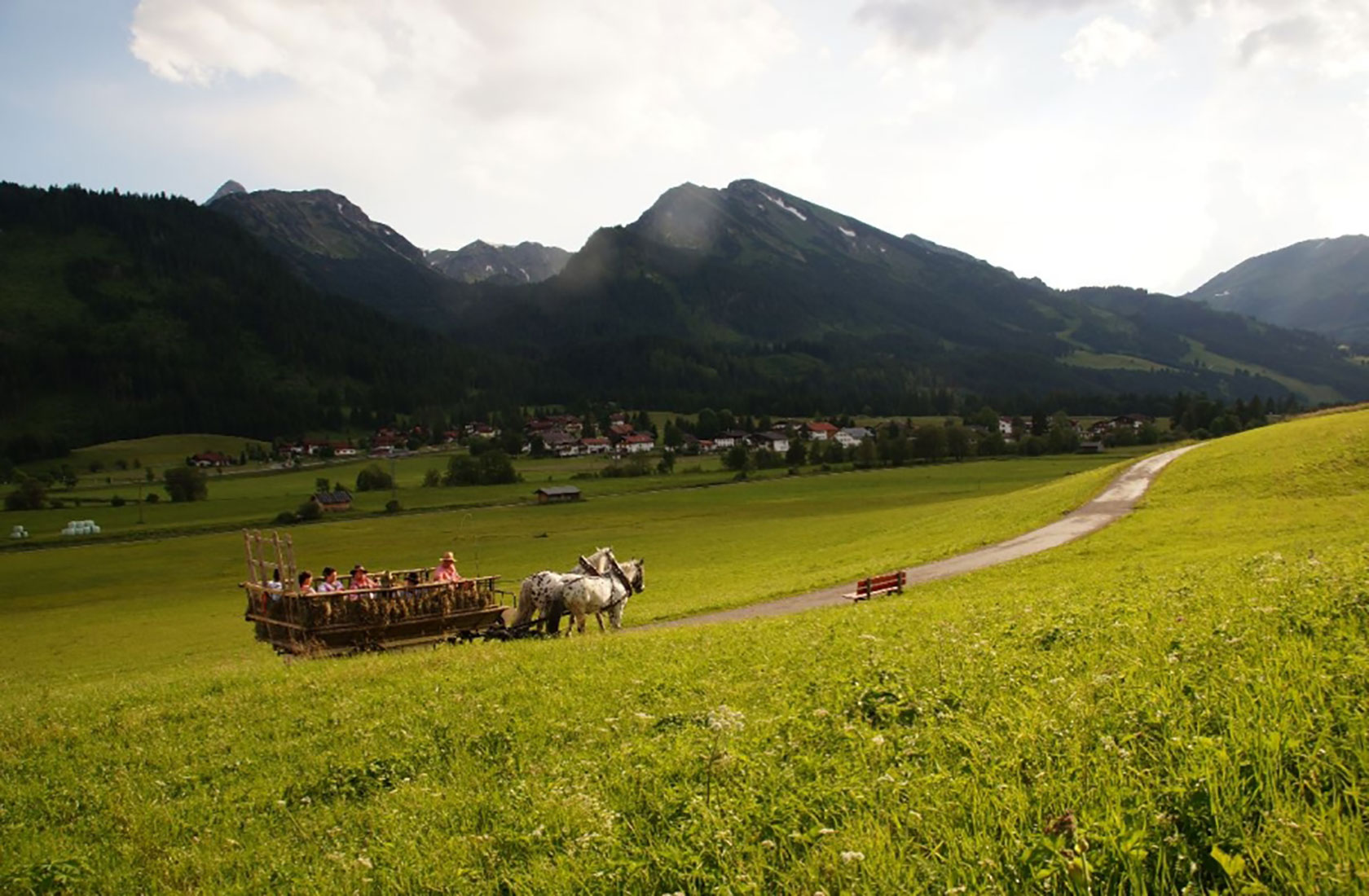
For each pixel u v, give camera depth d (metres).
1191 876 4.56
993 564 49.00
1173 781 5.58
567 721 13.02
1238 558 30.61
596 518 146.12
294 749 13.86
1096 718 7.43
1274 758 5.50
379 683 18.67
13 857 9.89
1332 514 47.06
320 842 9.22
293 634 25.11
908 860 5.37
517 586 82.88
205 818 10.83
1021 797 5.89
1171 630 12.11
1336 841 4.45
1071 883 4.60
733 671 15.95
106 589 102.50
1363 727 5.80
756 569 70.69
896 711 9.43
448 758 12.02
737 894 5.37
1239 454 73.75
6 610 91.88
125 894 8.53
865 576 51.50
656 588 65.50
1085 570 38.88
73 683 41.25
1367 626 9.86
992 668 11.55
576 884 6.20
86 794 12.40
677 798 7.53
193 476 192.00
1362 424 71.62
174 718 17.28
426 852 7.91
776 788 7.27
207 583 102.81
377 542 131.25
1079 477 86.94
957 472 183.38
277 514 162.62
